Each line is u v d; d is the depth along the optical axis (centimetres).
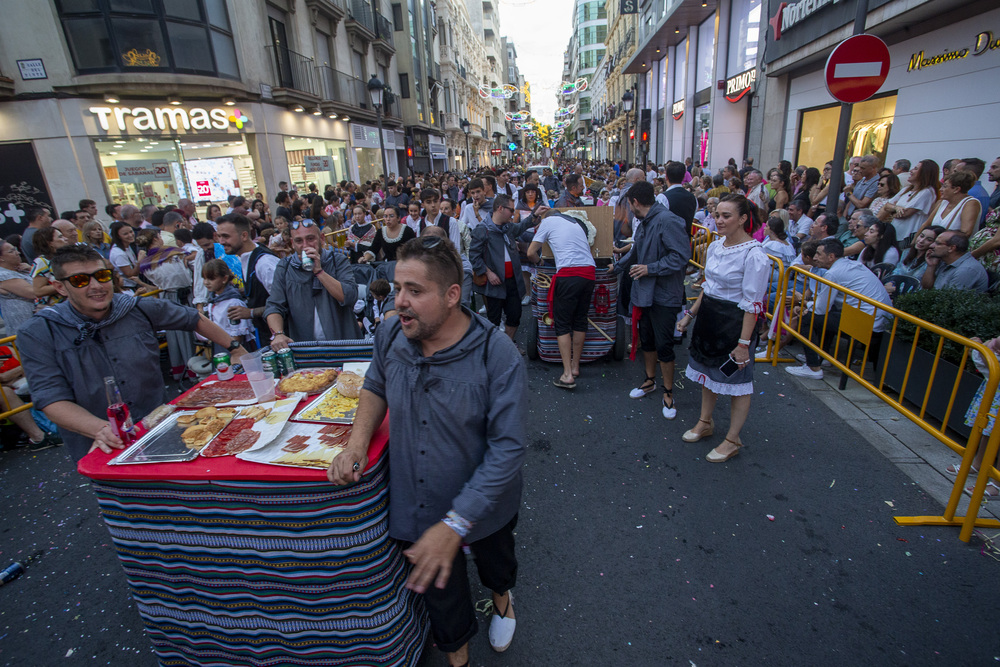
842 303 428
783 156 1298
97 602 262
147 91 1191
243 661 198
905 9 709
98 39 1140
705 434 372
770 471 334
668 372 404
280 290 338
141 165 1255
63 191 1172
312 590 181
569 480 337
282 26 1612
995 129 647
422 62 3375
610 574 259
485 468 162
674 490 321
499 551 194
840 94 477
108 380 204
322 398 221
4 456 412
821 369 461
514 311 545
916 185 548
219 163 1396
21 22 1085
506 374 166
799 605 235
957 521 277
